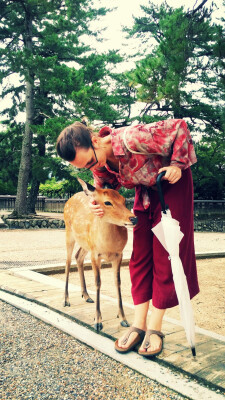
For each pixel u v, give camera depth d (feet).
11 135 61.98
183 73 30.25
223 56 23.59
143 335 8.85
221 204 61.77
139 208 9.00
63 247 31.60
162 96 32.35
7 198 78.95
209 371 7.35
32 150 61.16
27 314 11.96
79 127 8.20
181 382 7.19
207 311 12.71
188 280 8.55
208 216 61.16
